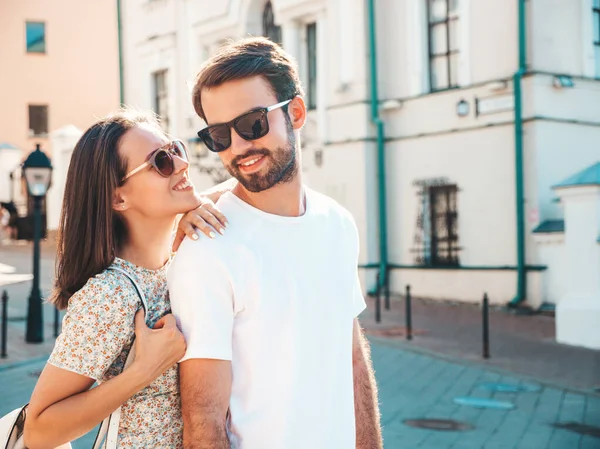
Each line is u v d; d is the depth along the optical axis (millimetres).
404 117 16734
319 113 18031
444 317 13836
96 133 2115
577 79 14891
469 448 6188
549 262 14141
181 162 2164
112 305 1967
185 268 2057
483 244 15258
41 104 38188
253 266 2104
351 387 2332
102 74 39125
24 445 2029
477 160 15359
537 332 12266
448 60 16156
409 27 16562
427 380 8852
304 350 2154
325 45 17828
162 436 2062
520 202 14516
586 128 15039
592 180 10961
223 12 20734
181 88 22500
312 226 2273
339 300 2299
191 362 2006
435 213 16328
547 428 6867
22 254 26672
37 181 11102
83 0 38531
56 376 1947
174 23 22641
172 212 2141
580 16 15039
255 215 2199
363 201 17000
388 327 12695
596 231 11055
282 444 2080
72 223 2082
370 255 17016
